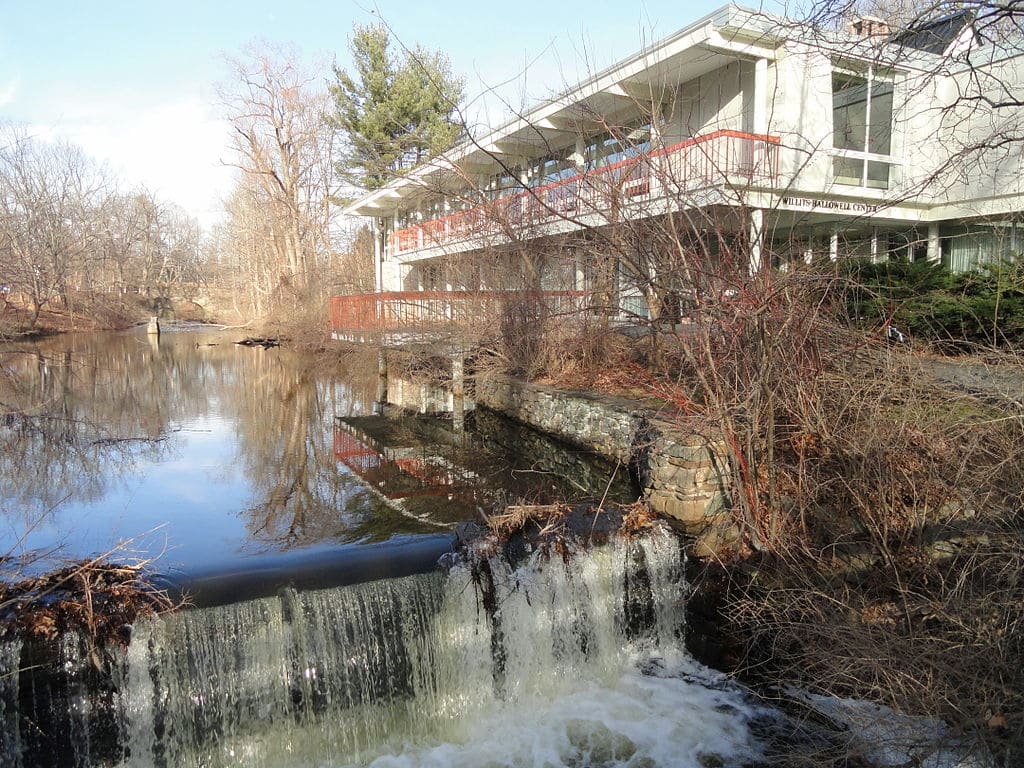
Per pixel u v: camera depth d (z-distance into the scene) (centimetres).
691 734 531
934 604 495
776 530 646
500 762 508
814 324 638
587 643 624
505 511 695
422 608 555
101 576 507
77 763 461
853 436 620
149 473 981
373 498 851
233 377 2092
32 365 2380
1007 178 1230
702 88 1370
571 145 1595
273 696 504
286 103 3628
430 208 2397
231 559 611
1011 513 516
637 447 827
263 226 4028
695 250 708
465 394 1438
